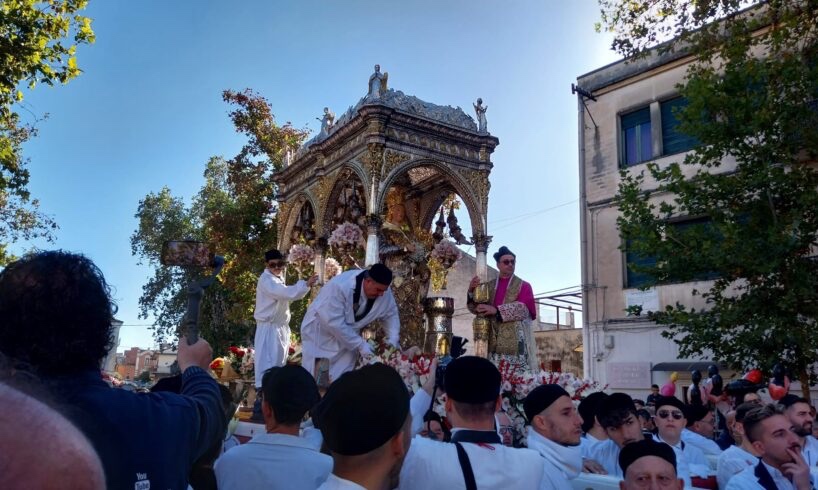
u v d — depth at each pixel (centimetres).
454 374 339
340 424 226
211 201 3177
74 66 1315
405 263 1055
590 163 2147
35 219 2458
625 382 1938
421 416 412
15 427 87
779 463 443
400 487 294
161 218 3766
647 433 589
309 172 1205
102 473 97
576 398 677
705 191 1290
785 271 1171
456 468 296
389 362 649
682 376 1844
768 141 1238
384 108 980
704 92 1253
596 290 2062
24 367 137
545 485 370
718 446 766
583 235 2117
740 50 1272
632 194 1379
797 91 1241
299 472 354
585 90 2198
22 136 1983
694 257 1242
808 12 1244
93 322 196
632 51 1383
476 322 811
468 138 1078
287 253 1280
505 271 809
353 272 730
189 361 271
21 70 1259
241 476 351
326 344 735
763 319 1159
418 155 1028
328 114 1163
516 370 696
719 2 1285
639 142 2058
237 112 2289
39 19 1282
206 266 292
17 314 185
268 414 376
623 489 382
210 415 241
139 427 199
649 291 1936
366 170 996
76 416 152
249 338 2308
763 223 1252
